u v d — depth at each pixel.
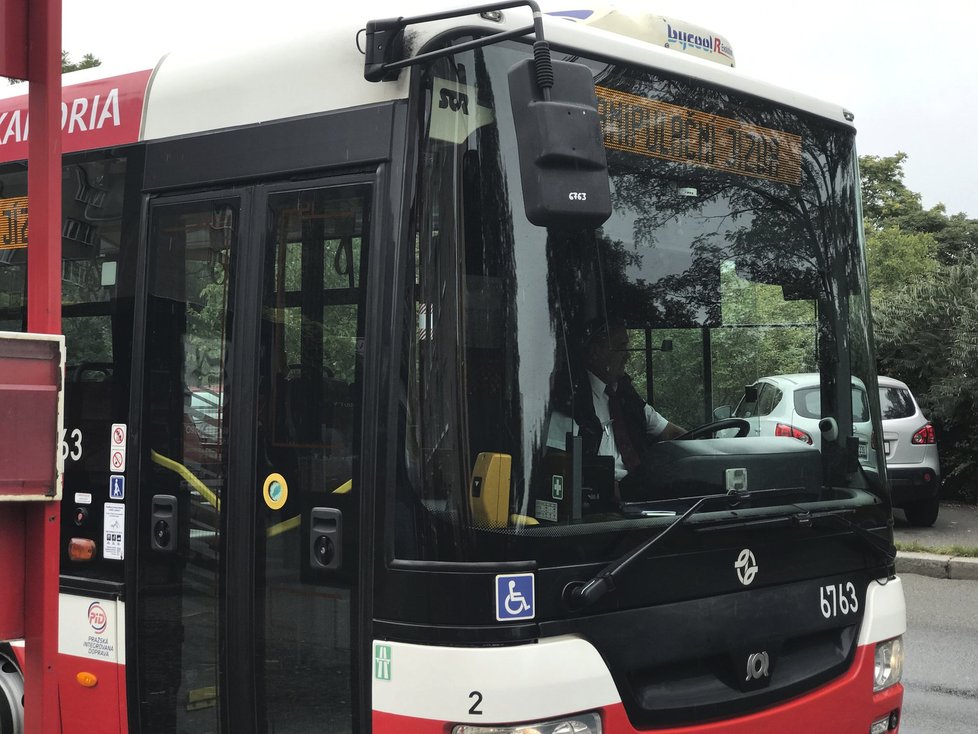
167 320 4.04
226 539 3.76
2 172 4.80
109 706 4.12
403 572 3.26
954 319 14.92
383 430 3.33
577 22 3.77
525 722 3.15
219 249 3.91
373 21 3.45
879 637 4.17
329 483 3.49
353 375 3.46
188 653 3.86
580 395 3.50
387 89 3.49
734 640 3.68
